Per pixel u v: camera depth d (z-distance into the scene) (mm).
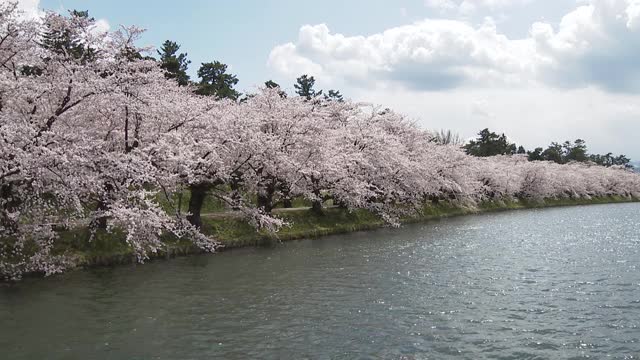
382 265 25375
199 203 29531
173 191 26078
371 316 16844
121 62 24125
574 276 23344
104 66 23281
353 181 39062
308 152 36000
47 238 22203
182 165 24234
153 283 20391
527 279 22656
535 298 19391
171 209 30688
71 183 19500
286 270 23625
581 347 14297
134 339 14312
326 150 37188
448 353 13781
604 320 16703
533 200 86312
